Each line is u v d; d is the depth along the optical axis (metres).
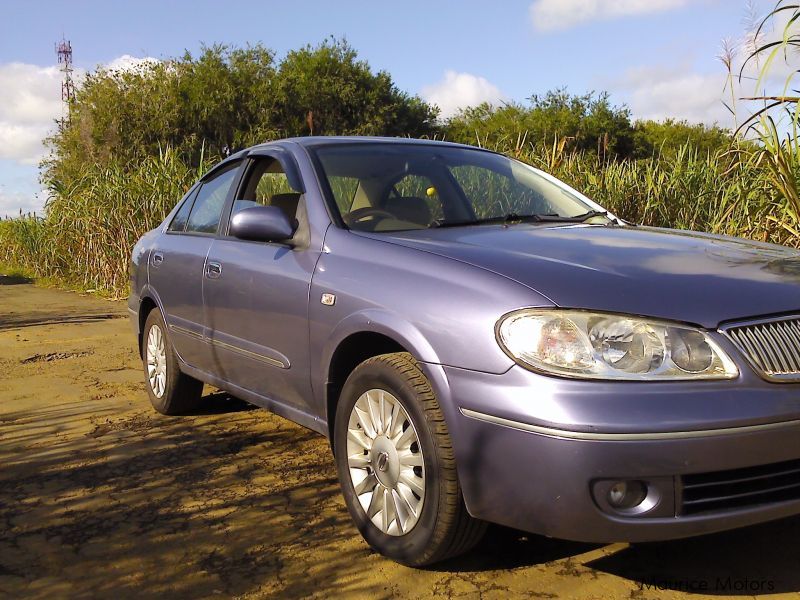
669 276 2.68
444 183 3.88
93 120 31.41
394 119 35.84
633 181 8.10
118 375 6.20
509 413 2.42
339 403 3.13
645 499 2.36
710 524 2.38
